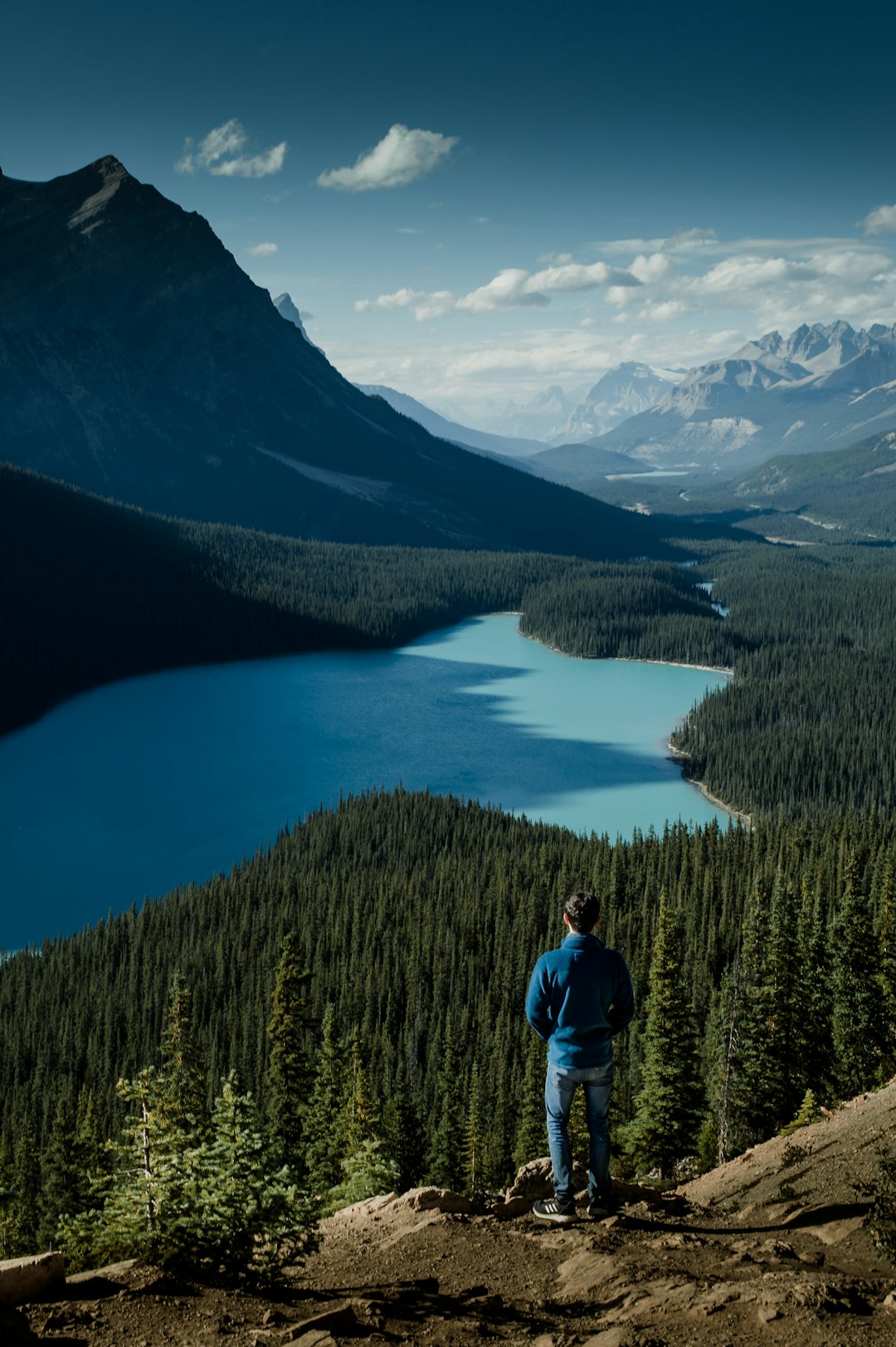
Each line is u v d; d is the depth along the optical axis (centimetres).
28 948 17975
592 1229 1702
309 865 19788
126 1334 1335
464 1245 1703
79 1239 1692
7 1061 13038
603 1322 1298
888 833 16400
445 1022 12194
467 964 13862
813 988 7112
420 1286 1502
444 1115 7419
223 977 14400
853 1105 2950
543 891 16025
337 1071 7006
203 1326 1364
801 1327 1191
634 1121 6494
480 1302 1395
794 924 6888
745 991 6856
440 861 19038
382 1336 1291
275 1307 1463
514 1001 12200
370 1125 6681
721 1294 1303
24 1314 1399
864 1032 7269
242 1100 1803
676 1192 2817
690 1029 6394
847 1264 1534
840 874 12950
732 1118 6538
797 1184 2289
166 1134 1778
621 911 14800
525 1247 1672
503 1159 8269
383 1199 2162
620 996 1630
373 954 14588
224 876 19225
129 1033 13188
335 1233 1977
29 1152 7688
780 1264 1496
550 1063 1648
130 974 14788
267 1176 1697
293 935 7138
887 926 7544
